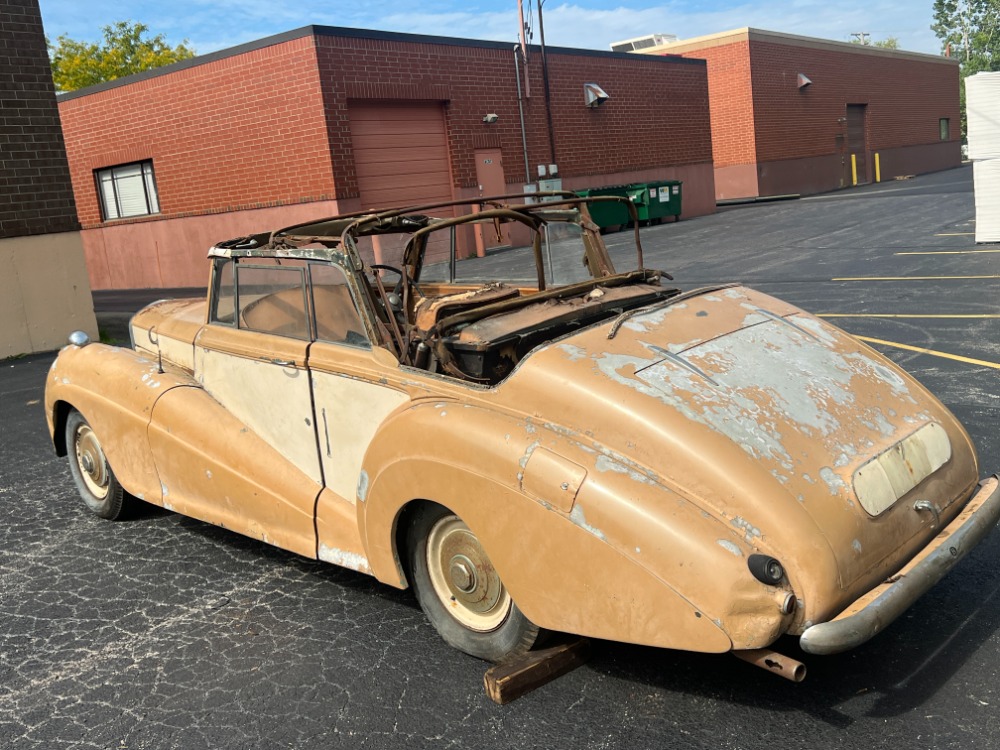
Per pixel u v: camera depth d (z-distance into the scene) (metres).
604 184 25.98
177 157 21.73
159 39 44.72
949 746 2.73
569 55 24.56
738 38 32.72
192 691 3.43
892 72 43.34
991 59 80.06
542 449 2.91
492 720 3.07
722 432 2.87
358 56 19.22
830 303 10.34
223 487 4.32
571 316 3.72
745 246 17.64
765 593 2.56
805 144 36.31
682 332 3.41
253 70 19.48
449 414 3.20
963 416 5.83
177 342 4.89
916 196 26.88
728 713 2.99
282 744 3.04
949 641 3.33
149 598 4.30
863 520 2.80
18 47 12.05
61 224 12.63
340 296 3.78
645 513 2.70
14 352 12.27
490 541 3.02
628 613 2.74
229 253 4.35
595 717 3.04
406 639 3.70
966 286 10.64
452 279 4.90
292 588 4.30
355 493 3.80
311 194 19.31
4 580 4.63
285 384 4.05
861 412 3.20
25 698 3.46
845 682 3.12
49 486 6.21
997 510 3.22
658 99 27.72
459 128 21.69
